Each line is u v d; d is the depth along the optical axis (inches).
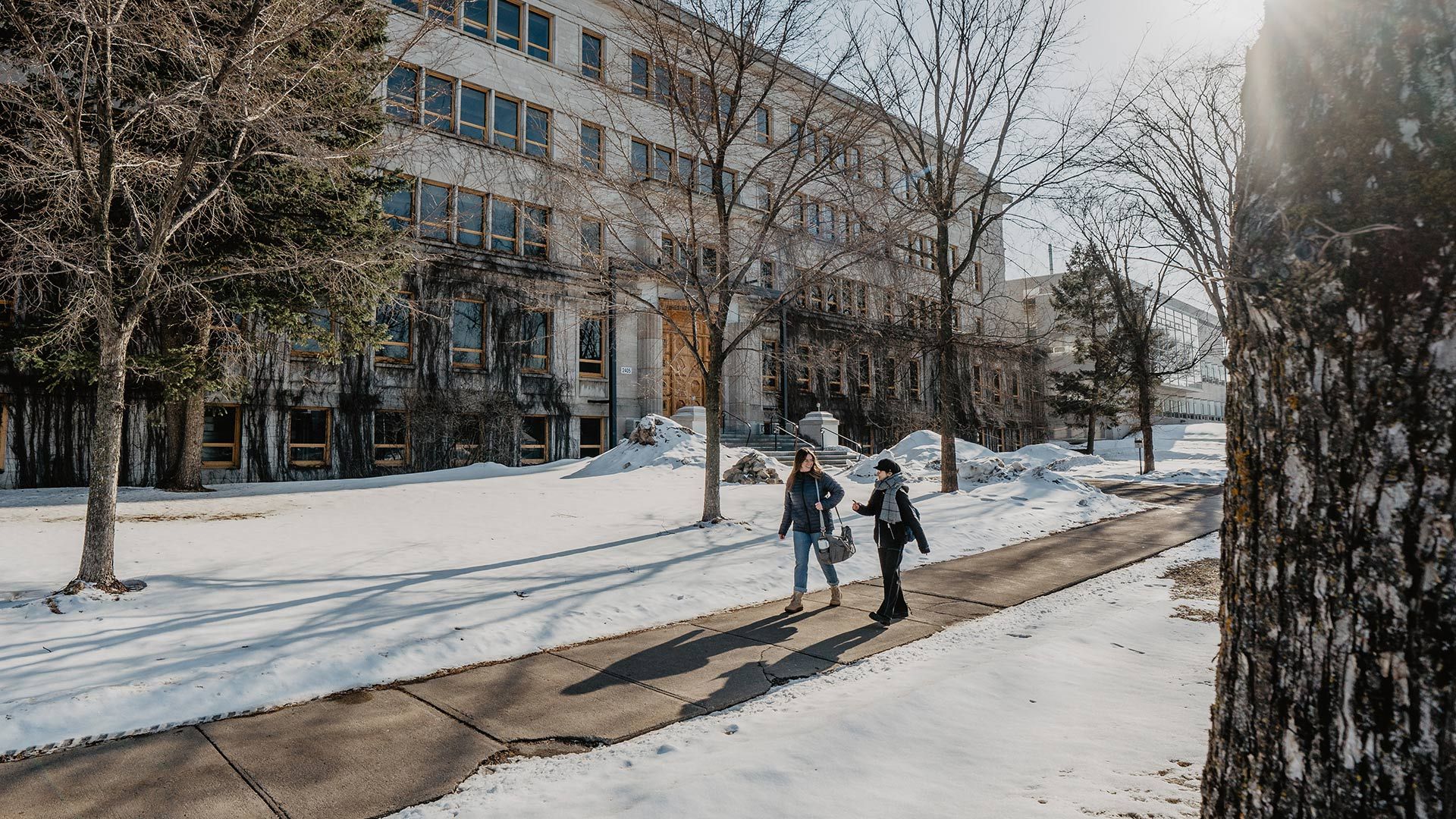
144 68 375.2
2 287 535.2
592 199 519.5
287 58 370.3
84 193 339.3
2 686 198.1
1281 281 79.4
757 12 489.7
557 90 1054.4
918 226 711.7
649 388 1097.4
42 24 342.6
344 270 490.9
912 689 194.2
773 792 133.7
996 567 387.5
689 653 243.6
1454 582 67.4
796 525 306.3
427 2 578.9
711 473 495.2
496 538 444.1
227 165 342.3
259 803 144.2
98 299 293.7
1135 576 364.5
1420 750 68.0
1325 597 75.5
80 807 142.5
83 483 733.9
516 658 239.6
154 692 195.5
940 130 671.1
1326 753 74.4
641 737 175.0
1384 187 71.9
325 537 432.8
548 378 1042.1
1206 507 666.2
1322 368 76.5
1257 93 87.3
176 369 595.2
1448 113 69.8
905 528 284.2
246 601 289.1
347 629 255.1
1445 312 68.7
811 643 253.9
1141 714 170.6
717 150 515.2
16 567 329.4
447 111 978.7
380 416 916.6
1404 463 70.4
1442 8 71.2
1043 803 126.2
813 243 606.2
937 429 1407.5
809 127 626.2
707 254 602.2
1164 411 2598.4
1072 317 1723.7
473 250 976.3
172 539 405.1
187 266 543.8
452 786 150.9
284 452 835.4
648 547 419.5
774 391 1277.1
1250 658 83.6
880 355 1403.8
